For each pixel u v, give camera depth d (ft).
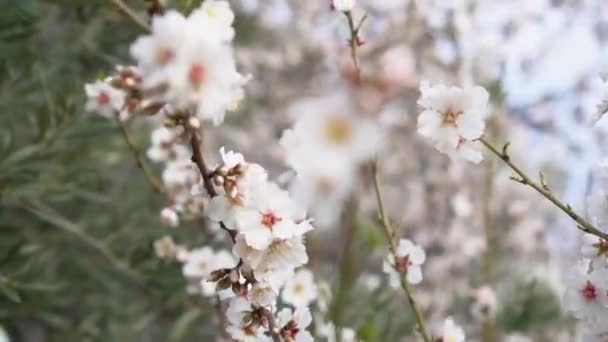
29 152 3.90
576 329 4.86
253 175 2.20
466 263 6.50
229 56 1.90
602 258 2.40
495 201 6.23
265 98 7.63
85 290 5.20
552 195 2.38
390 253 2.67
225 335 3.05
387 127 1.78
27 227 4.78
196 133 2.14
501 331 5.07
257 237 2.18
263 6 7.02
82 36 4.65
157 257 4.13
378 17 5.34
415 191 6.84
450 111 2.29
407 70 1.74
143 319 5.15
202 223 3.61
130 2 3.79
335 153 1.71
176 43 1.88
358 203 2.72
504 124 5.37
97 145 4.60
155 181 3.56
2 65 3.97
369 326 3.29
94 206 4.87
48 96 4.04
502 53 4.73
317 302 3.44
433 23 5.28
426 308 6.02
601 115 2.44
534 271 5.58
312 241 3.22
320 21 7.36
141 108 2.02
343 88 1.73
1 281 3.63
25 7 4.00
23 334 5.19
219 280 2.28
